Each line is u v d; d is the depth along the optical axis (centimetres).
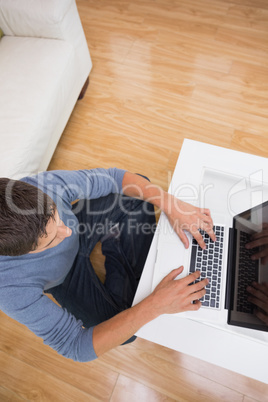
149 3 204
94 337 80
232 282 88
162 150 165
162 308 82
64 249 91
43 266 83
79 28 156
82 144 171
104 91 183
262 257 85
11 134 132
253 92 173
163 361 130
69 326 80
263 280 82
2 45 154
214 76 179
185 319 88
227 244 93
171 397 125
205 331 87
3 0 142
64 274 98
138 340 134
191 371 128
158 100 176
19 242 62
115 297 106
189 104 174
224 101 173
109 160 166
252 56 182
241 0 197
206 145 109
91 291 105
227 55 184
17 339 138
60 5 139
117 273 112
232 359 84
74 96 167
